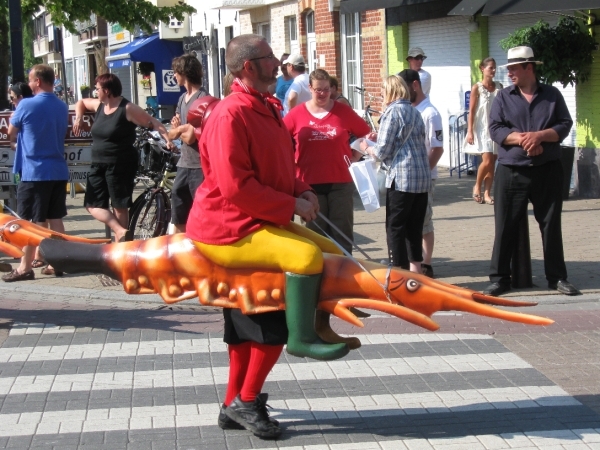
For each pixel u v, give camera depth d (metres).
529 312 7.91
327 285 4.88
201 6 26.77
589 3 11.43
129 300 8.62
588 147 13.49
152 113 26.50
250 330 4.98
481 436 5.18
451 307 4.83
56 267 5.27
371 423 5.42
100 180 9.62
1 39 16.11
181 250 4.98
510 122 8.18
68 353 6.98
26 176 9.48
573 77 12.98
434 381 6.19
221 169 4.67
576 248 10.23
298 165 8.24
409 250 8.49
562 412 5.55
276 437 5.17
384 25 18.75
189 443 5.15
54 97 9.58
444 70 17.41
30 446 5.15
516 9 12.14
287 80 13.70
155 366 6.63
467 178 16.50
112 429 5.39
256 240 4.77
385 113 8.13
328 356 4.74
